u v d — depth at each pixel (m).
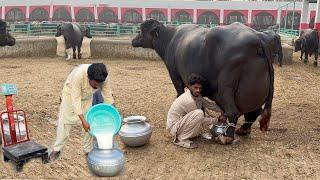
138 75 12.33
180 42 6.56
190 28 6.62
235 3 50.81
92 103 4.66
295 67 14.87
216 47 5.55
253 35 5.34
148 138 5.71
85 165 5.04
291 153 5.46
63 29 15.77
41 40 16.94
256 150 5.59
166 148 5.66
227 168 4.96
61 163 5.10
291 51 15.50
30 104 8.21
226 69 5.40
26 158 3.96
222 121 5.83
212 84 5.75
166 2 51.94
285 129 6.64
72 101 4.39
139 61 15.82
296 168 4.95
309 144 5.86
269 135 6.30
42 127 6.64
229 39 5.41
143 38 7.54
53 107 8.01
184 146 5.68
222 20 51.28
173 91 9.83
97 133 3.95
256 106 5.63
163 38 7.25
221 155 5.40
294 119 7.30
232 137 5.71
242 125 6.27
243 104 5.56
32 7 53.19
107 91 4.61
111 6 52.41
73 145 5.79
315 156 5.36
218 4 51.09
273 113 7.75
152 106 8.27
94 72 4.20
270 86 5.60
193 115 5.55
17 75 11.95
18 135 5.12
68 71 12.85
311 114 7.70
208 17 52.38
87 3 52.84
